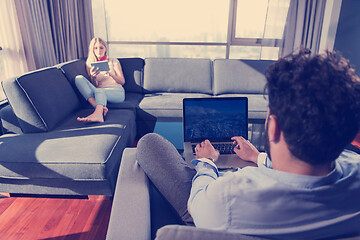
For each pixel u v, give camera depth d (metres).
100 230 1.51
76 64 2.69
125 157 1.04
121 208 0.75
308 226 0.44
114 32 5.89
